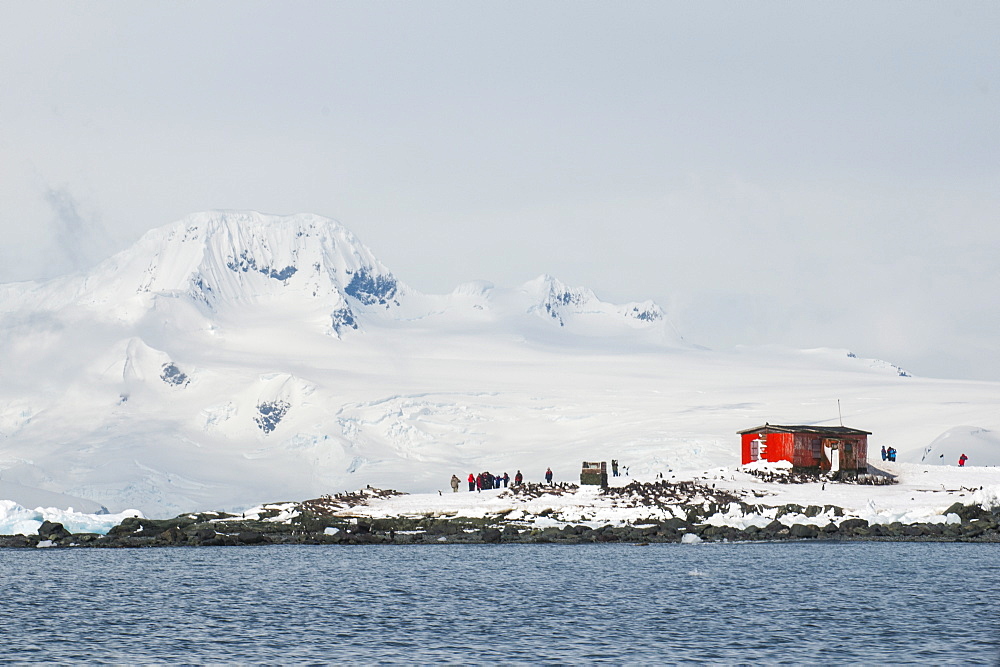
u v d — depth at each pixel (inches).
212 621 6702.8
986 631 6294.3
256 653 5821.9
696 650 5866.1
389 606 7199.8
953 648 5880.9
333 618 6791.3
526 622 6643.7
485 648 5930.1
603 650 5871.1
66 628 6476.4
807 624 6530.5
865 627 6427.2
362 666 5541.3
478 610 7052.2
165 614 6939.0
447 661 5639.8
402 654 5792.3
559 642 6067.9
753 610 6998.0
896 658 5674.2
